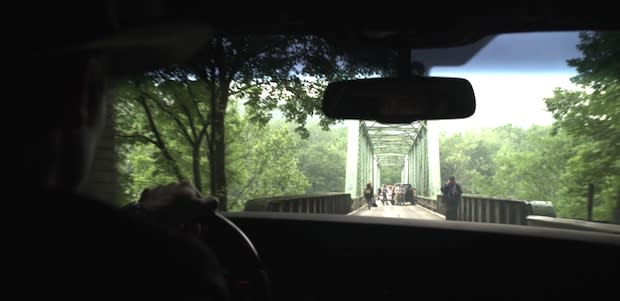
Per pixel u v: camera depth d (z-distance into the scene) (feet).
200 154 35.22
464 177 187.01
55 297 2.07
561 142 59.62
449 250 9.05
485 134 189.37
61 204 2.24
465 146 197.67
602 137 50.75
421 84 9.70
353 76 27.89
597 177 51.31
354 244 9.44
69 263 2.12
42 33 2.27
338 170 114.21
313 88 31.86
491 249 8.80
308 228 9.48
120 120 31.01
